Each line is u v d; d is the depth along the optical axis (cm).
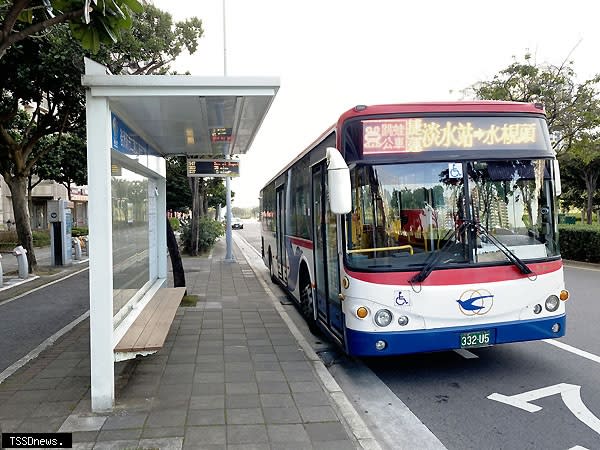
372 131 531
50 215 1814
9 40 366
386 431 437
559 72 2017
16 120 1812
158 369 582
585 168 2895
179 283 1059
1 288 1297
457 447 404
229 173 1538
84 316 934
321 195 673
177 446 385
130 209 660
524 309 529
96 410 455
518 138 551
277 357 635
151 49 1332
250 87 483
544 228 549
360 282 514
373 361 643
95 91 455
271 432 411
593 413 464
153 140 783
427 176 530
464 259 521
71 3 409
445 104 541
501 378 565
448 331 511
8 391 511
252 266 1847
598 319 851
